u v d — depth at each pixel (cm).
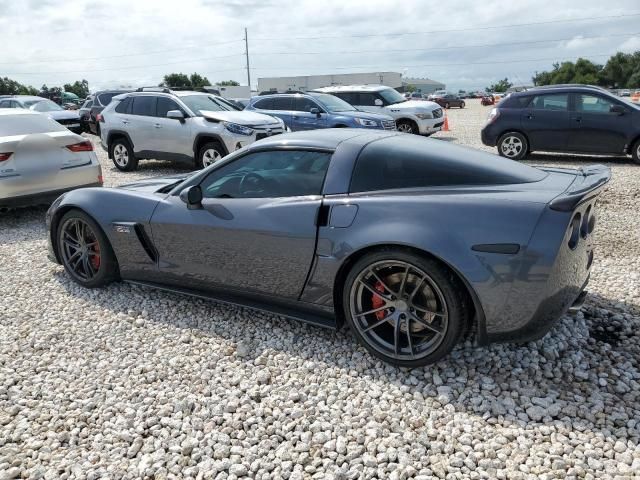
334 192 326
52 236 465
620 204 726
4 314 408
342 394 292
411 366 307
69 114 1941
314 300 337
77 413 282
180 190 394
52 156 690
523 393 287
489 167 321
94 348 352
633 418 264
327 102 1297
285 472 236
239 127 981
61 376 319
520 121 1141
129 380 312
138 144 1094
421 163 320
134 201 409
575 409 271
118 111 1121
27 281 479
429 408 278
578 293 314
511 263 272
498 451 245
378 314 317
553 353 321
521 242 270
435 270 285
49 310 413
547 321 282
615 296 410
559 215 270
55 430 270
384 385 299
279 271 343
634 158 1059
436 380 299
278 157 355
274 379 309
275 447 254
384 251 299
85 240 444
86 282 448
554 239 268
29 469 242
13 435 266
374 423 266
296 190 342
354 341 349
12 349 354
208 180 383
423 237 285
